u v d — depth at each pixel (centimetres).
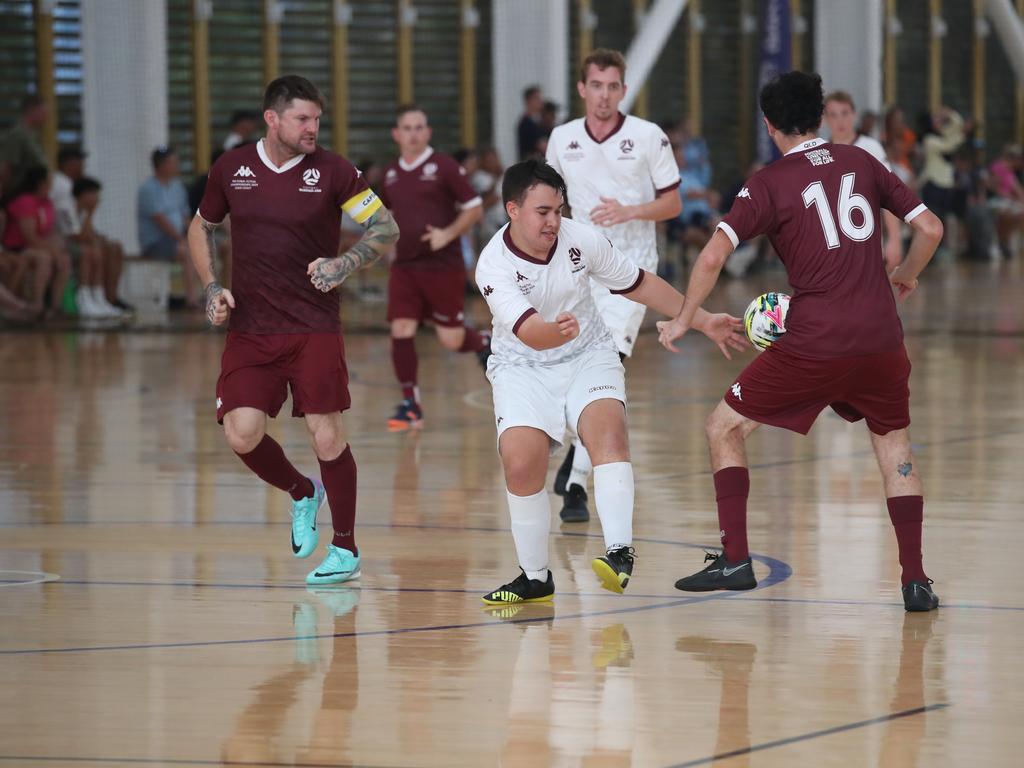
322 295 1540
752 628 1358
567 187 2066
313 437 1545
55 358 3691
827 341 1380
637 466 2233
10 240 4422
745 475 1459
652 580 1547
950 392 3023
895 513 1430
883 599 1456
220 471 2209
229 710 1131
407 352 2652
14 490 2056
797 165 1403
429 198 2652
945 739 1059
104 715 1120
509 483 1436
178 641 1323
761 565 1600
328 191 1523
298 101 1497
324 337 1538
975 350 3809
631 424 2658
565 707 1138
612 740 1062
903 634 1333
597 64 2006
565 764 1016
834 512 1870
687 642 1314
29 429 2602
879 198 1420
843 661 1252
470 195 2648
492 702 1150
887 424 1433
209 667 1243
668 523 1823
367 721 1105
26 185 4400
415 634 1348
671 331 1423
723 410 1459
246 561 1647
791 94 1414
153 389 3144
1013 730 1077
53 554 1675
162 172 4922
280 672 1229
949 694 1162
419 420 2648
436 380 3328
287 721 1105
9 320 4444
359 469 2222
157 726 1094
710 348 4025
